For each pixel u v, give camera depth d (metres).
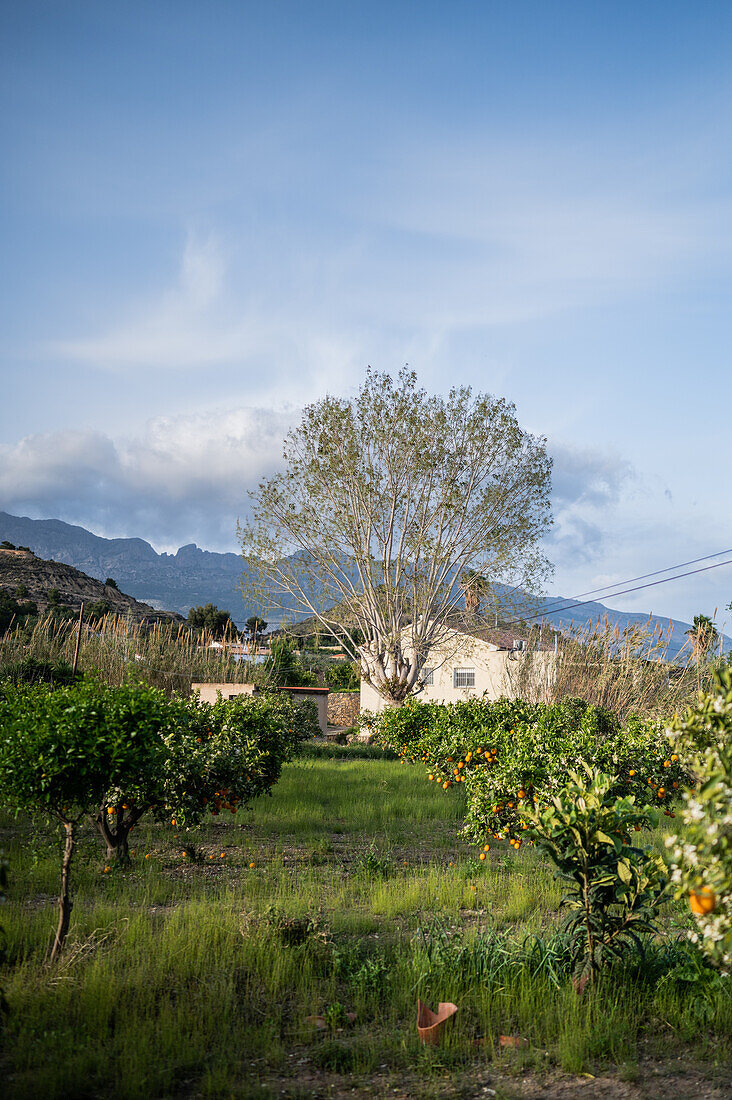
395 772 22.58
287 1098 4.42
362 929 7.64
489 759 12.98
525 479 34.31
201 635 37.91
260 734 14.35
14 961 6.29
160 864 10.57
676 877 3.93
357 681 55.22
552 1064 5.00
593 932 6.21
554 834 6.23
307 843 12.44
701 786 4.23
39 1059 4.69
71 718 6.39
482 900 8.91
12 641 31.98
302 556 35.00
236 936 7.00
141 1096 4.29
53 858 10.01
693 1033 5.34
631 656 23.77
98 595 105.19
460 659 37.06
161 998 5.79
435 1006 5.77
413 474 33.97
